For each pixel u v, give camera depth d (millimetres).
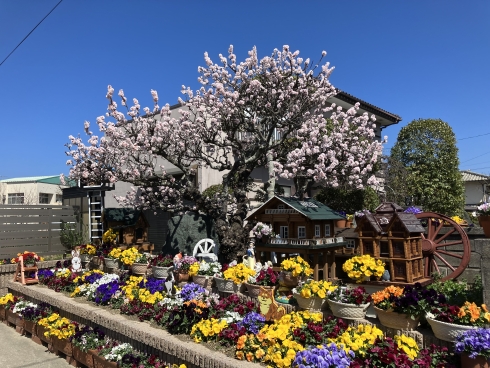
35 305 7348
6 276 8898
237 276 5418
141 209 9391
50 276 8156
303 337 3705
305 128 8281
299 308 4605
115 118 7961
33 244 10281
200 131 8180
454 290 5078
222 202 8016
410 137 13547
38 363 5758
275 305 4535
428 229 6867
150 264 7391
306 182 8641
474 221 11742
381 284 4871
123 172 8320
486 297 3971
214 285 6027
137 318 5383
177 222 8812
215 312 4746
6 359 5906
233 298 5203
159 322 5039
